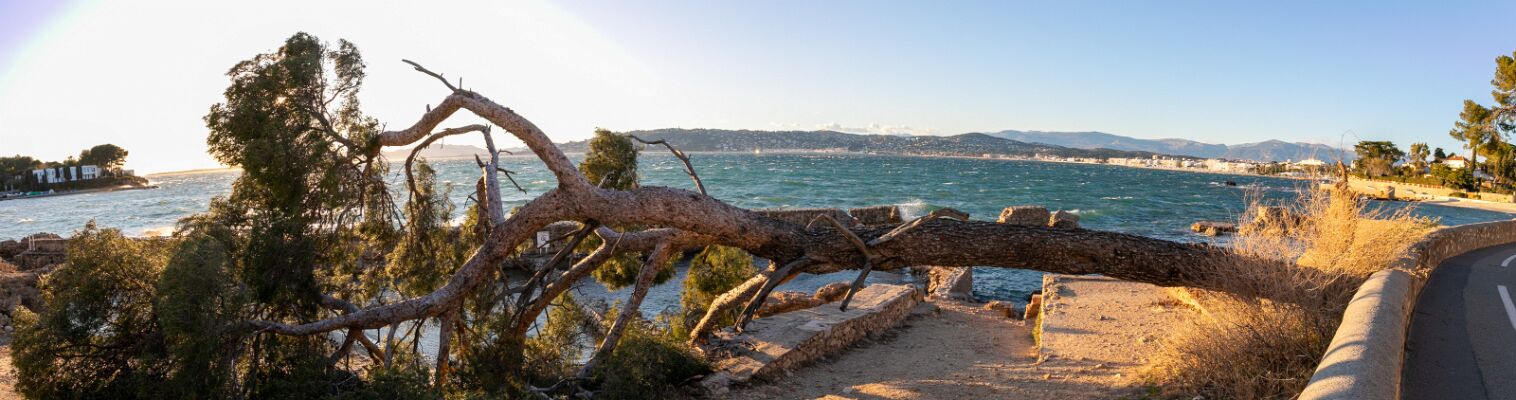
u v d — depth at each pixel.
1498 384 5.40
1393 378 4.13
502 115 8.03
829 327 11.04
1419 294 9.15
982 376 9.52
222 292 6.90
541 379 9.03
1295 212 8.92
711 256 13.11
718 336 10.52
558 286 9.04
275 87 8.11
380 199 9.61
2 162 143.50
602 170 11.42
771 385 9.09
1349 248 8.28
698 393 8.59
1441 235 12.85
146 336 6.99
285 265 8.05
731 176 123.25
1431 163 94.06
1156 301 12.72
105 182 154.25
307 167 8.20
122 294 7.14
